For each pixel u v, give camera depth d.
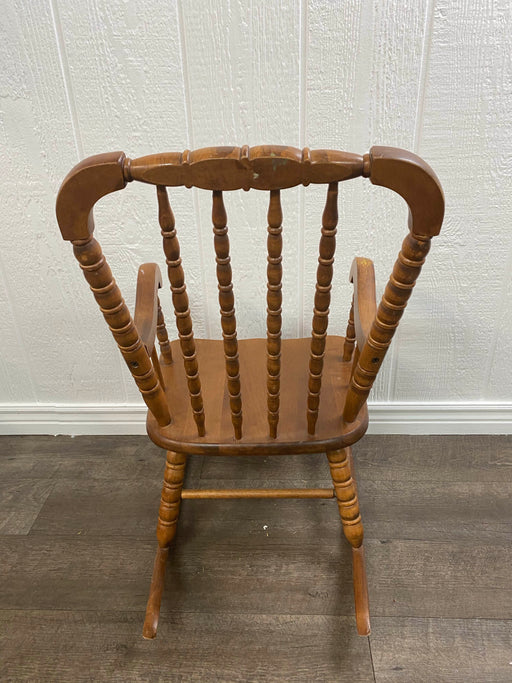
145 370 0.74
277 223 0.57
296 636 0.95
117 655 0.93
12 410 1.39
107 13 0.90
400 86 0.95
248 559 1.08
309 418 0.81
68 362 1.32
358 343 0.77
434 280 1.15
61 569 1.08
